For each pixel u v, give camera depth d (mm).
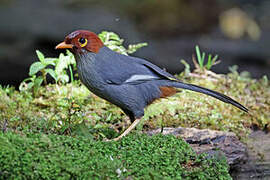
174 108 9539
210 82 12438
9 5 25969
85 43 8422
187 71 13102
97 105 10438
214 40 28625
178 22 29344
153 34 28609
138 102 8828
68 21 24766
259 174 8328
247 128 10188
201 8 30469
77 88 10977
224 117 10391
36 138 7105
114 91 8602
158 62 25062
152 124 9656
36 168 6512
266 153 8898
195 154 7918
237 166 8461
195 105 10750
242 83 12867
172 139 8188
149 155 7520
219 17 30594
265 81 13203
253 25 30328
